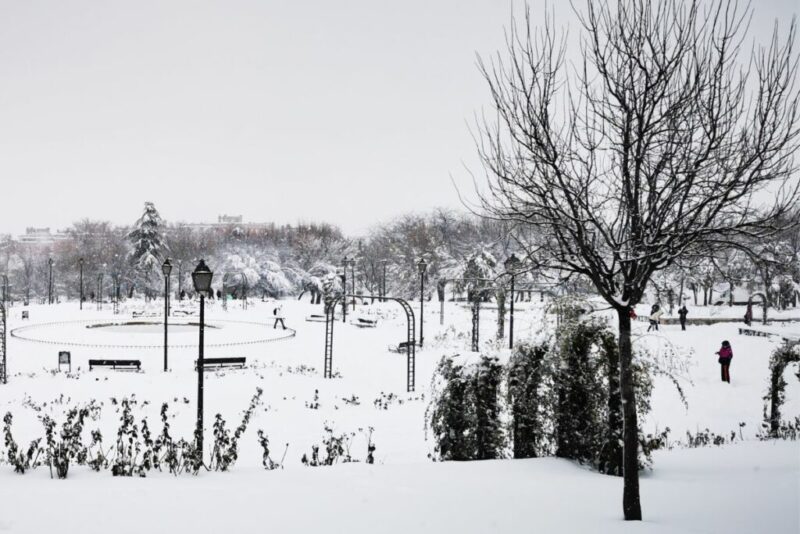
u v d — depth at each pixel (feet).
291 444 44.27
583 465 31.86
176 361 90.94
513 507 22.47
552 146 21.48
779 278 143.95
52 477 26.68
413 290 231.30
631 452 21.45
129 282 247.70
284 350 104.99
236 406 59.88
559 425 33.37
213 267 262.47
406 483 26.25
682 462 33.22
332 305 83.20
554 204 22.22
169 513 20.95
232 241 281.95
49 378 74.02
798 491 24.98
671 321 121.29
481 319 136.67
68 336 116.57
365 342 114.83
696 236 20.93
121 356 94.27
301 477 27.37
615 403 31.04
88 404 58.80
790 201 20.88
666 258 21.17
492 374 34.78
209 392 67.10
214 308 184.85
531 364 34.22
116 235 322.34
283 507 21.99
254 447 42.88
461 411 34.40
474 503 22.91
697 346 91.09
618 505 23.08
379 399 65.21
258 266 250.78
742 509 22.26
